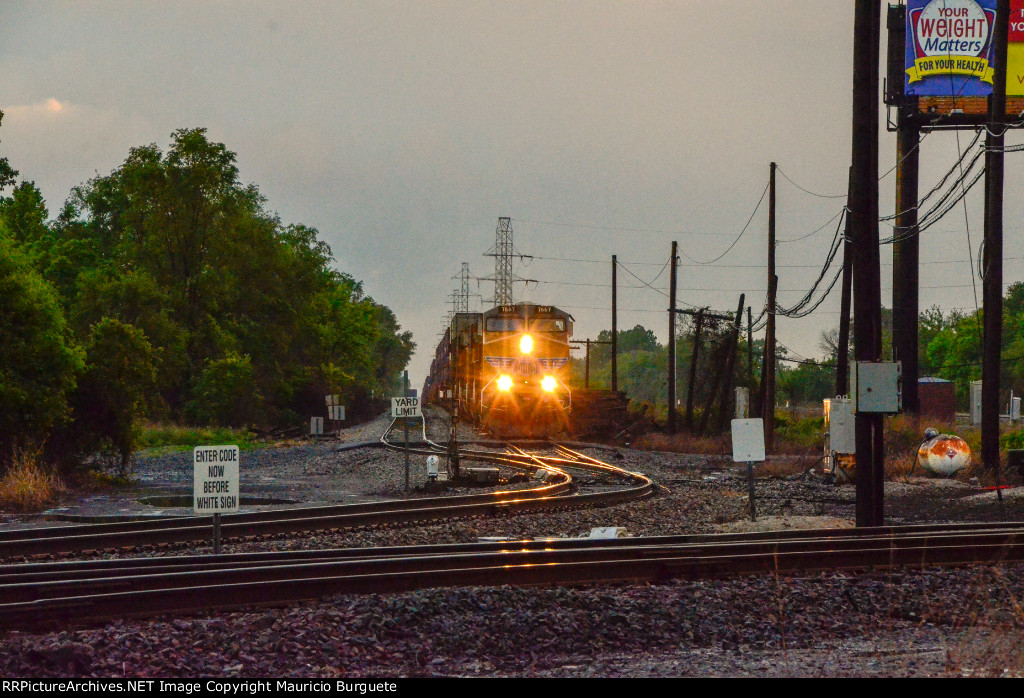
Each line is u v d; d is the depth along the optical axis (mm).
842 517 51188
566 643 24812
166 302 173500
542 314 122812
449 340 175000
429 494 66312
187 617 25969
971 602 28219
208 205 186750
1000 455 80875
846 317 89500
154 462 103375
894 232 119875
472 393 137000
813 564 32875
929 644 24062
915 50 124750
